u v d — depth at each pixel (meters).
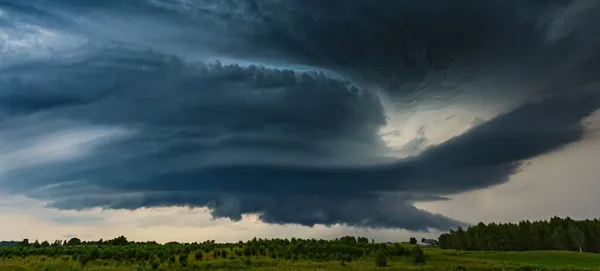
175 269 132.38
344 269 135.12
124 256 159.38
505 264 145.12
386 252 175.25
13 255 163.38
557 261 157.75
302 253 172.38
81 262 146.50
